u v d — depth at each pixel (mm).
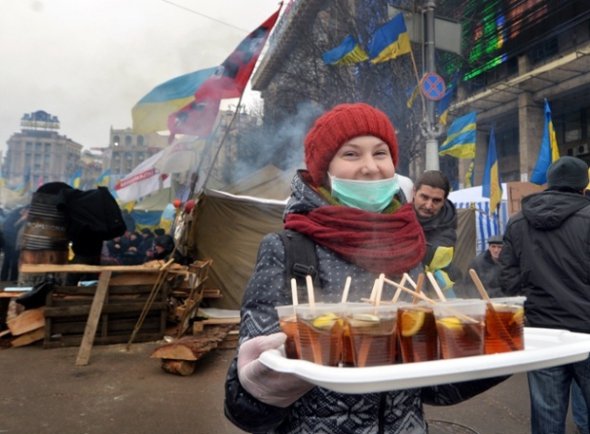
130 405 3998
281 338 969
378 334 921
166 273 6383
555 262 2443
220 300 7816
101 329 6117
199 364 5352
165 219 17156
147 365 5219
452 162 24156
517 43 22484
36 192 6910
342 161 1300
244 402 997
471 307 996
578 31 20234
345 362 917
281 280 1137
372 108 1341
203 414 3809
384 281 1136
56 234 6824
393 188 1317
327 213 1209
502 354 897
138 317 6402
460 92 25078
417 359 962
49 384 4531
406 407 1128
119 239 12945
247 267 7895
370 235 1196
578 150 21438
